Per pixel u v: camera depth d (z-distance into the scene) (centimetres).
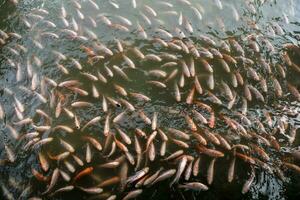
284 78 415
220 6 471
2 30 452
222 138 361
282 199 345
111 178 343
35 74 406
